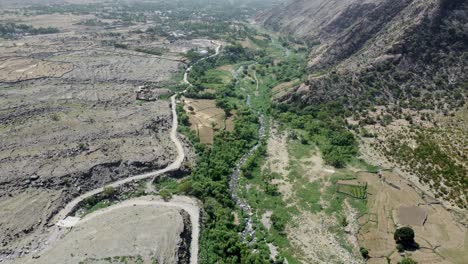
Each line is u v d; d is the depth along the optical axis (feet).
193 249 247.91
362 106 428.97
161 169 337.31
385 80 444.14
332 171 336.29
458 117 371.97
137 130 388.98
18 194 292.61
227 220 276.82
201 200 301.43
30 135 360.07
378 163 337.31
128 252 229.25
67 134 366.22
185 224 263.08
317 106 451.53
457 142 335.06
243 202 306.35
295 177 333.83
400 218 272.92
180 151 366.43
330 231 269.44
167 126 416.67
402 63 449.06
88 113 419.95
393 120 395.14
